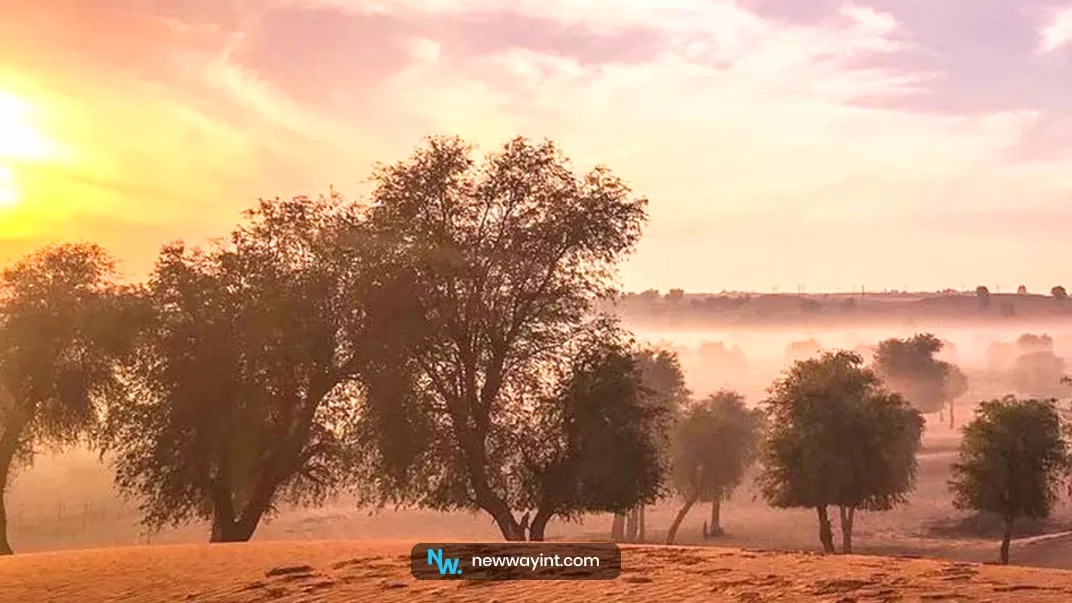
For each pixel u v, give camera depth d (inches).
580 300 1456.7
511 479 1455.5
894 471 2126.0
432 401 1425.9
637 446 1445.6
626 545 685.9
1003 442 2034.9
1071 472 2129.7
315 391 1406.3
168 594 565.3
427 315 1401.3
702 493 3075.8
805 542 2856.8
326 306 1405.0
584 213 1445.6
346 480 1518.2
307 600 517.3
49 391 1473.9
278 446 1406.3
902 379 5856.3
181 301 1405.0
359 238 1429.6
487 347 1434.5
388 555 642.2
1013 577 489.7
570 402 1416.1
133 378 1448.1
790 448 2000.5
